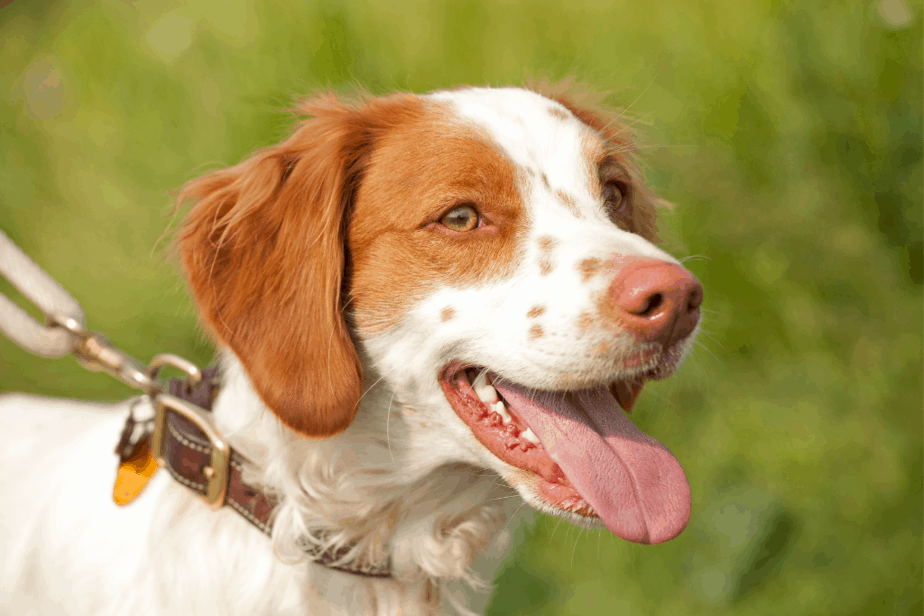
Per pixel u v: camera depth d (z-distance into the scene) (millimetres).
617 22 5266
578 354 2338
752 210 4570
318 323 2455
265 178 2637
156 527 2453
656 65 5043
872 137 4531
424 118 2633
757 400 4133
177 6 6309
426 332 2492
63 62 6418
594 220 2600
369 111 2676
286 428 2445
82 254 5375
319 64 5250
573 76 3646
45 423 3207
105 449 2777
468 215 2525
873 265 4438
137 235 5363
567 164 2658
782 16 4785
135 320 4887
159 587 2393
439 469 2582
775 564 3670
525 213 2543
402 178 2525
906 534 3670
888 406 4027
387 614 2561
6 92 7078
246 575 2398
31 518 2758
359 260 2553
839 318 4340
